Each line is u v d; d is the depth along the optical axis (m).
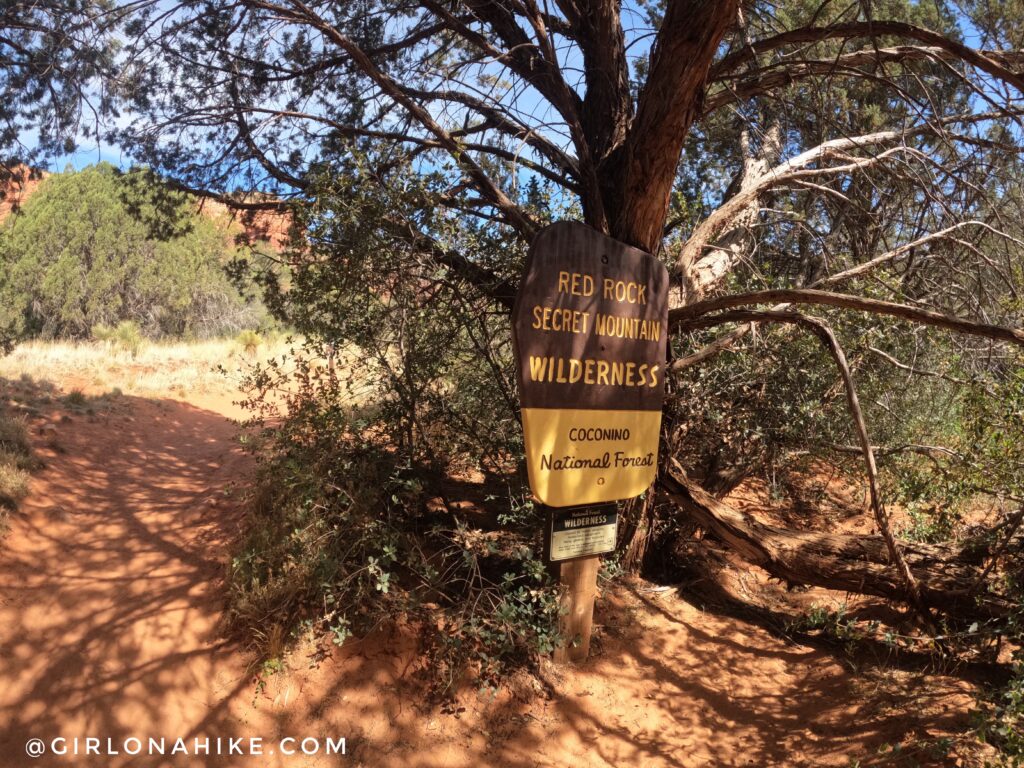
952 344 7.22
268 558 5.69
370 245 5.79
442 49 8.83
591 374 5.14
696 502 6.40
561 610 5.32
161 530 6.92
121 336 18.59
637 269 5.36
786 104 9.02
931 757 4.30
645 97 5.83
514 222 6.34
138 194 8.64
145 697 4.75
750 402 7.61
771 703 5.38
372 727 4.79
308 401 6.49
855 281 7.18
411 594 5.52
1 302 34.62
